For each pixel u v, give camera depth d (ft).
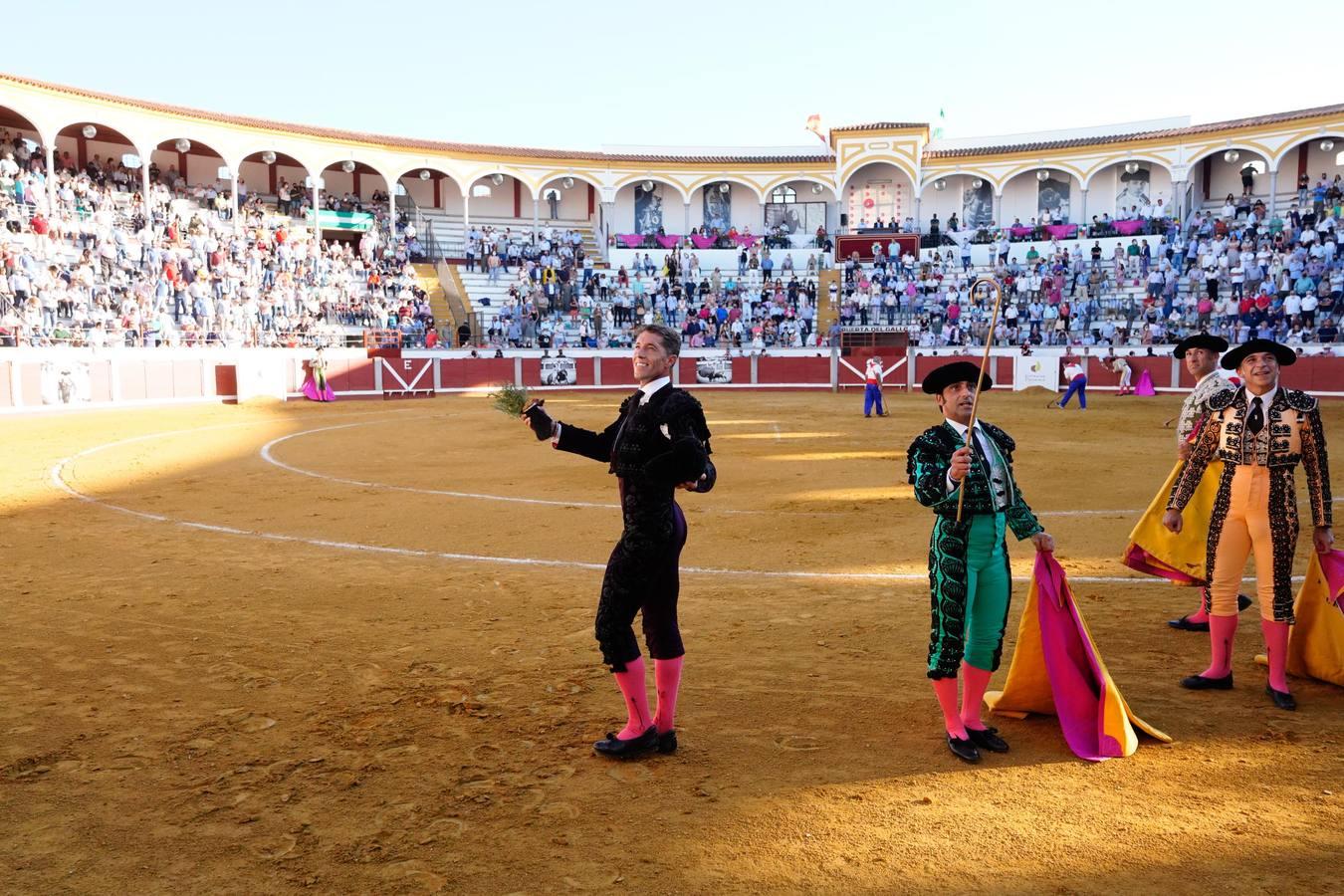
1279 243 100.73
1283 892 8.94
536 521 30.01
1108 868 9.42
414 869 9.62
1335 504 30.60
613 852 9.90
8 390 74.95
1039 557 13.14
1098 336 104.73
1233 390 14.74
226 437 58.29
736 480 38.55
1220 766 11.84
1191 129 115.55
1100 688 12.60
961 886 9.14
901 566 23.18
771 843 10.04
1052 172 127.03
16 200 87.92
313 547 26.48
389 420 70.49
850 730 13.15
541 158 127.13
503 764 12.20
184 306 91.97
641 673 12.34
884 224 132.87
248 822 10.70
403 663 16.38
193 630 18.48
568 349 110.63
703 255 128.06
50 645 17.58
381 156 118.42
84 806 11.14
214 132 105.50
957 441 12.50
